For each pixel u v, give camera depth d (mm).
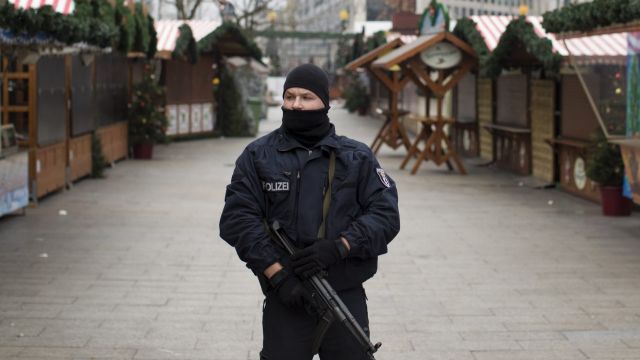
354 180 3822
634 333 6637
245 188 3791
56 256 9578
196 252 9875
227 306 7414
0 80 12234
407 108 35469
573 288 8180
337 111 49594
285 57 64125
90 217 12430
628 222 12203
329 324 3635
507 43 15719
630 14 9289
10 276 8539
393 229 3820
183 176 18234
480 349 6227
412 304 7547
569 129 15602
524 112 18234
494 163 20469
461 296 7855
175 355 6051
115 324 6824
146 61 24078
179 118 28750
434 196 15250
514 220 12469
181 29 25125
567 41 12438
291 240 3781
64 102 15273
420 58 18406
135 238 10750
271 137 3904
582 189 14852
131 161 21531
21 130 13359
